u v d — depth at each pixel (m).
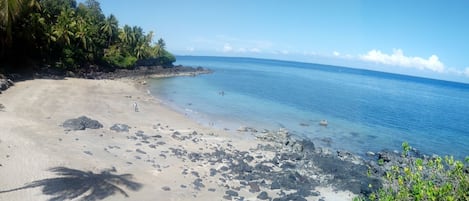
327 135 42.75
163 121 39.97
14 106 35.97
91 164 22.16
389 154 34.16
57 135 27.27
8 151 21.81
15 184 17.83
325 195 22.67
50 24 76.25
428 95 140.62
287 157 29.73
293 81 130.12
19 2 54.09
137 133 32.31
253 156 29.61
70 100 44.75
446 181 9.90
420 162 10.73
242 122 45.03
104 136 29.58
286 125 46.09
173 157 26.73
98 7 124.38
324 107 66.12
